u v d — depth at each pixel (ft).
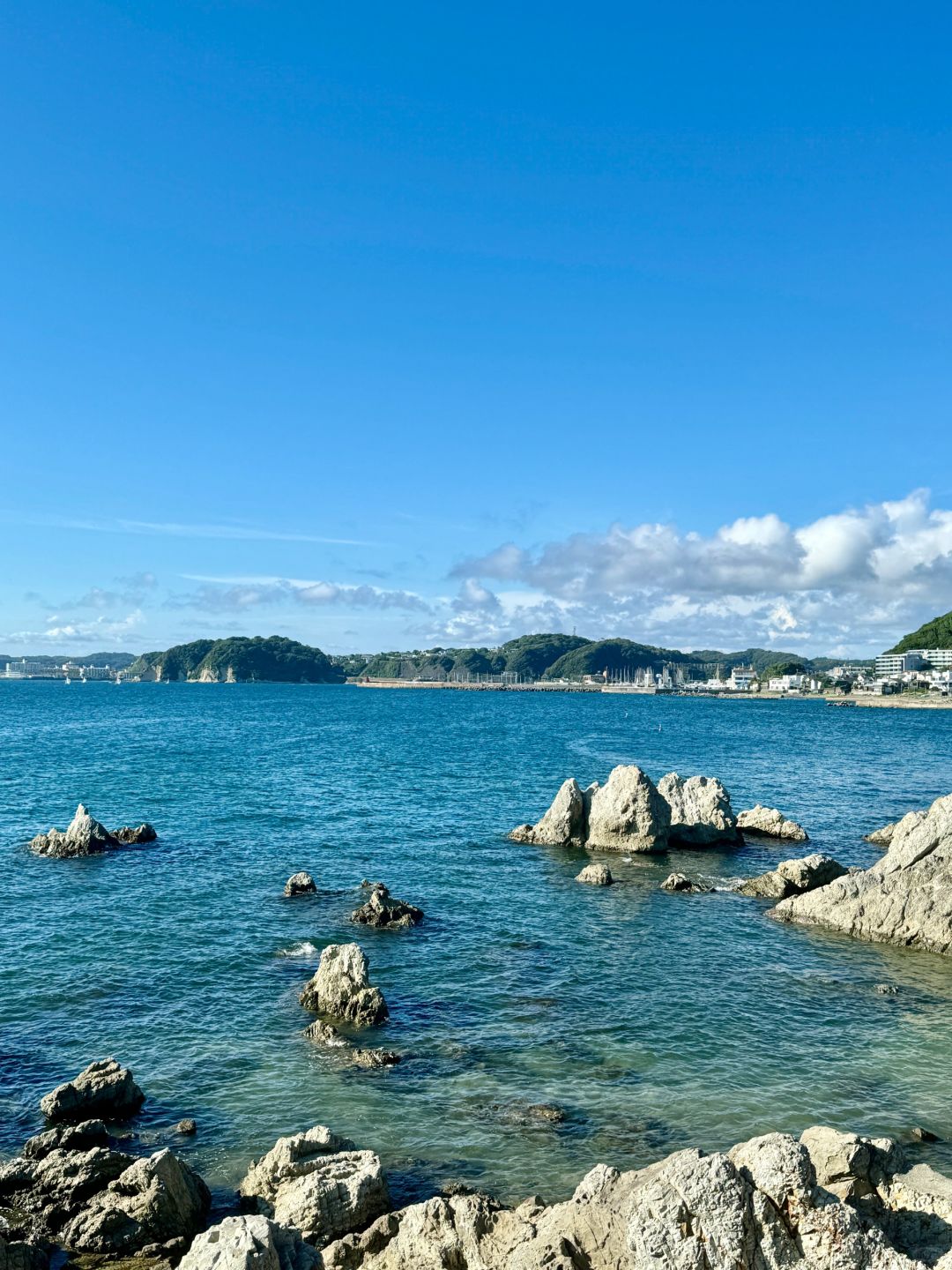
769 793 279.08
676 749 433.07
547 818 196.13
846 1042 94.43
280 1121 76.54
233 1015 97.91
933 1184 59.88
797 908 141.69
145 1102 79.41
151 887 148.25
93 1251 60.08
